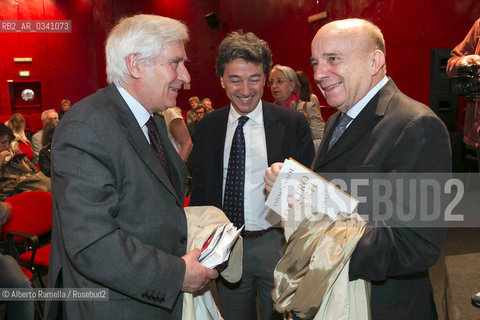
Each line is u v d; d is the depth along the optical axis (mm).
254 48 1605
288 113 1804
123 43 1104
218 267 1218
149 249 1041
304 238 1039
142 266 1005
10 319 1843
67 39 12523
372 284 1092
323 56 1091
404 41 5594
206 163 1782
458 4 4652
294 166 1090
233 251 1384
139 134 1127
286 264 1065
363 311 1054
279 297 1055
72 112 1089
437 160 962
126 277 995
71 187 989
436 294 2580
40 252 2596
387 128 1025
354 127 1093
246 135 1733
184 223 1207
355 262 995
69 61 12602
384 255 971
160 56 1110
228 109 1823
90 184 996
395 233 983
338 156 1110
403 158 972
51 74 12516
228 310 1746
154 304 1040
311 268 1005
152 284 1020
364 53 1069
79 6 12500
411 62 5484
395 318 1074
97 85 12828
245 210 1691
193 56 12172
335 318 1006
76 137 1021
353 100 1102
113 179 1053
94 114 1071
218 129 1791
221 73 1696
